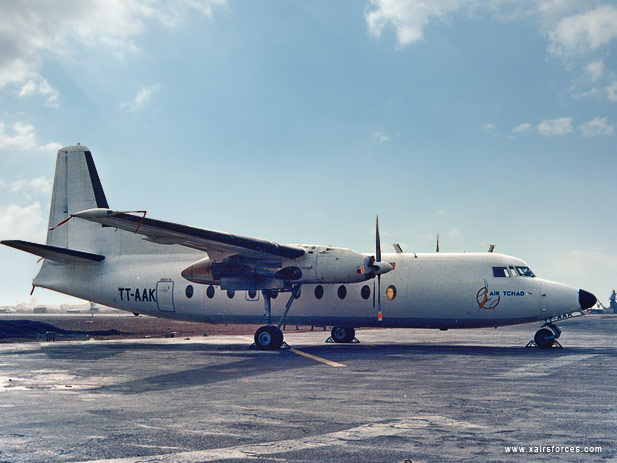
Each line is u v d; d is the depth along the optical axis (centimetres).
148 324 5469
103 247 2556
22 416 846
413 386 1126
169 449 652
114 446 665
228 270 2094
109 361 1670
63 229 2616
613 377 1238
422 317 2092
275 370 1415
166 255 2462
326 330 3922
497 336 3100
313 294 2212
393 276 2127
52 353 1958
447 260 2106
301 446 662
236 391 1083
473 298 2027
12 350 2092
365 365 1502
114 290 2498
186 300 2370
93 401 978
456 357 1697
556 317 2008
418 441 682
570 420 796
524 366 1455
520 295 1992
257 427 763
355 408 896
